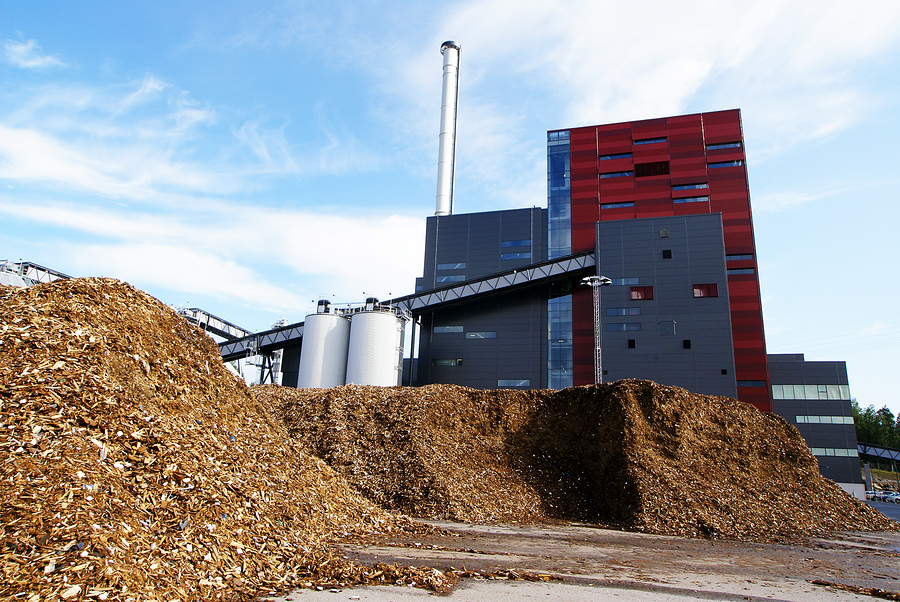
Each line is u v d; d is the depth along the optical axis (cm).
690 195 6825
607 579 1084
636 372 5641
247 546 974
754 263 6338
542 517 2117
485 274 7125
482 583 992
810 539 1912
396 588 927
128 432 1030
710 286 5678
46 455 862
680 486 2139
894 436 12394
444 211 8181
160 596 732
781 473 2459
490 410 2711
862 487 5747
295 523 1194
